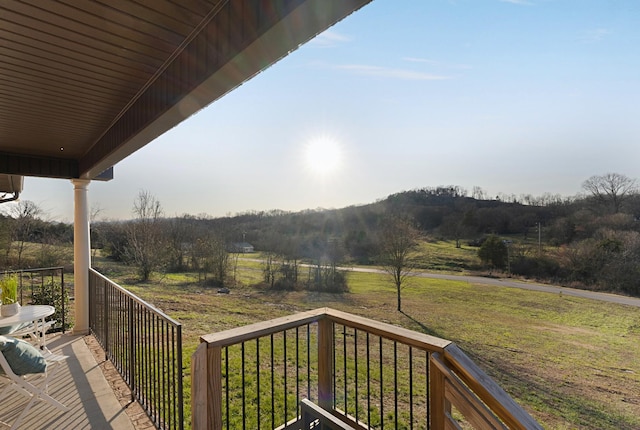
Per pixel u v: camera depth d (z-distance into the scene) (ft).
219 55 5.49
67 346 13.41
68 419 8.18
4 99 8.63
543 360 22.86
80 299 15.30
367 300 37.42
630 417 16.03
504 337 27.02
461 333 28.09
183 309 31.83
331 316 6.44
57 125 10.71
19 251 39.42
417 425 12.48
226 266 44.37
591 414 16.52
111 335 11.93
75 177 15.44
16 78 7.50
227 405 6.07
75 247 15.38
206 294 38.83
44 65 6.96
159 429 7.59
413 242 43.93
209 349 5.05
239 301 36.17
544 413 16.81
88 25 5.67
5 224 38.88
